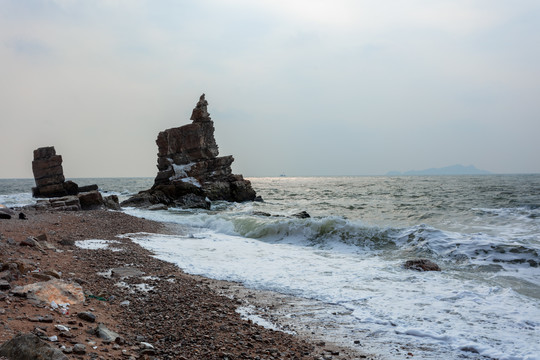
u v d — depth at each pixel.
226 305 9.19
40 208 27.86
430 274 12.70
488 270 13.00
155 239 19.00
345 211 35.44
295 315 8.84
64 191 48.53
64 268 10.55
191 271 12.86
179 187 42.66
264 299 10.05
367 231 18.83
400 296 10.31
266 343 6.93
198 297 9.55
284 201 50.22
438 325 8.21
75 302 7.60
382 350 6.97
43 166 47.69
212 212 35.31
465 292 10.52
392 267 13.77
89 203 31.16
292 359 6.31
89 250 13.79
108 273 10.88
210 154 50.22
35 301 6.94
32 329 5.64
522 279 11.93
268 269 13.44
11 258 9.97
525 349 6.94
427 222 25.84
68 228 18.84
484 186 72.75
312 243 19.16
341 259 15.31
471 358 6.67
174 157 49.00
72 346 5.38
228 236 21.66
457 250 15.18
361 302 9.84
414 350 6.99
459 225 23.73
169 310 8.23
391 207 36.62
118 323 7.05
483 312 9.02
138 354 5.66
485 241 15.56
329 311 9.15
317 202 46.97
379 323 8.38
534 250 13.89
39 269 9.51
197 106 50.12
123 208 35.69
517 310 9.13
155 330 6.94
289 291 10.80
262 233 21.39
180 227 24.55
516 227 21.98
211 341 6.67
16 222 18.22
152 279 10.84
